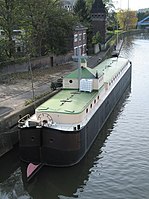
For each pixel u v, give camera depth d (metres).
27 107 29.77
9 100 33.69
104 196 20.81
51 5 55.00
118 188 21.61
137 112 38.09
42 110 24.36
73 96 28.50
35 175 23.28
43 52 58.75
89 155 26.47
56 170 23.81
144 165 24.70
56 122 24.20
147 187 21.62
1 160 25.67
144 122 34.47
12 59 48.34
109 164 24.95
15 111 28.22
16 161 25.59
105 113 33.53
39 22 53.31
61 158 23.36
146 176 23.05
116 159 25.77
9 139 26.47
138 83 54.03
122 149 27.62
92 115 27.25
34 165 23.45
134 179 22.67
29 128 23.11
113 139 29.83
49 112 24.09
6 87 39.91
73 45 65.25
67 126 23.81
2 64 45.56
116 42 107.94
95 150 27.42
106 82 35.00
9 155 26.48
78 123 24.30
